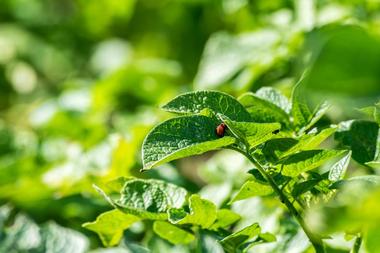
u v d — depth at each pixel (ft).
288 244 3.02
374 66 2.72
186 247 3.26
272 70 4.00
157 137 2.57
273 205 3.17
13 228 3.47
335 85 2.73
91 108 4.89
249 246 2.83
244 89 4.00
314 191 2.76
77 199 3.80
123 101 5.07
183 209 2.81
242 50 4.09
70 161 3.85
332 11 3.89
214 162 3.74
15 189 3.83
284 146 2.68
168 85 5.19
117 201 2.86
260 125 2.55
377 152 2.87
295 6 4.05
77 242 3.38
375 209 2.25
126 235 3.42
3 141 4.54
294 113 2.88
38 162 4.16
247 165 3.58
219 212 2.87
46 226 3.46
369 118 3.42
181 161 4.79
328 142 3.69
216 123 2.61
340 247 3.10
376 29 3.48
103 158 3.77
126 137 3.87
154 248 3.29
